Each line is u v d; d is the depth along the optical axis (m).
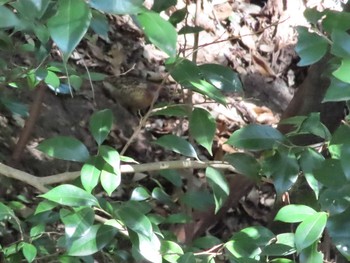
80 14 1.85
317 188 2.67
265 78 8.85
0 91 4.46
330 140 2.60
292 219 2.57
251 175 3.03
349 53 2.13
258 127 2.88
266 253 2.73
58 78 3.82
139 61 7.90
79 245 2.70
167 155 6.93
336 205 2.46
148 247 2.71
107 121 3.02
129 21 8.25
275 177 2.78
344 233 2.40
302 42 2.43
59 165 5.91
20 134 5.56
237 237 2.87
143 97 7.18
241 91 3.12
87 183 2.87
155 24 1.90
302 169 2.80
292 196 3.64
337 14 2.44
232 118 7.62
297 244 2.43
